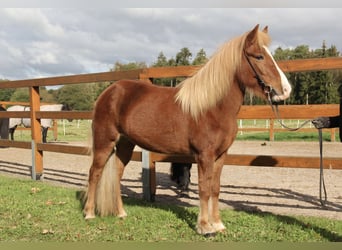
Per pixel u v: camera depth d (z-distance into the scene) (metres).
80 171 8.50
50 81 6.89
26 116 7.46
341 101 3.10
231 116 3.75
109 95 4.39
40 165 7.35
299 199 5.41
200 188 3.76
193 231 3.93
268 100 3.70
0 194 5.73
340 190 5.99
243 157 4.86
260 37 3.62
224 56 3.73
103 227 4.13
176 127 3.88
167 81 10.30
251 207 4.96
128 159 4.62
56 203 5.20
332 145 12.87
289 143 13.96
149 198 5.38
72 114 6.55
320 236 3.67
